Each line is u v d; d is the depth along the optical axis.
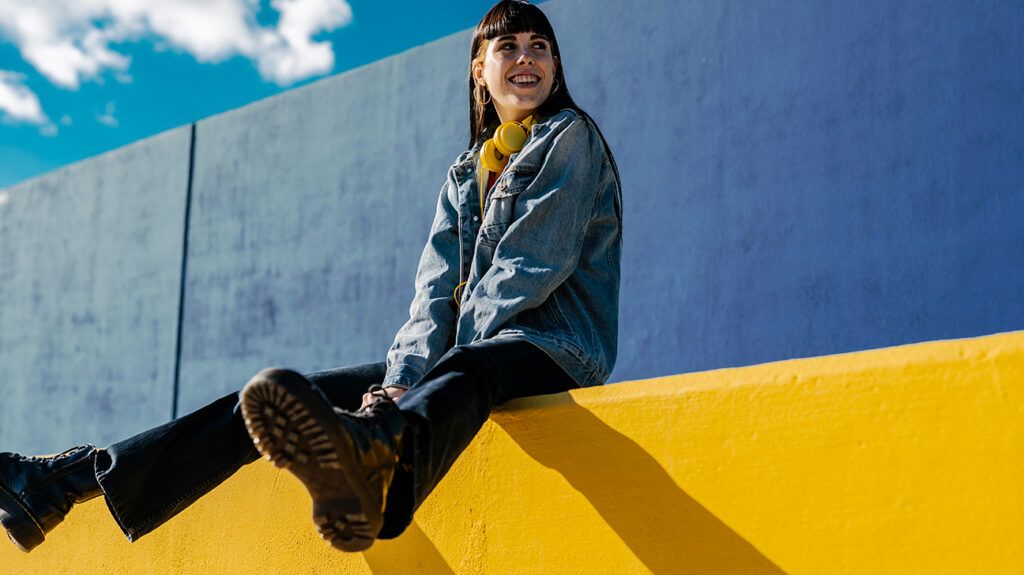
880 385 1.17
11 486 1.72
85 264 9.27
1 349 9.80
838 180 5.16
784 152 5.37
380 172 7.25
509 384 1.51
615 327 1.82
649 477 1.34
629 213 5.90
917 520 1.10
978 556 1.05
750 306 5.32
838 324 5.02
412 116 7.15
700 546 1.27
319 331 7.35
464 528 1.54
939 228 4.80
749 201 5.44
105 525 2.19
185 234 8.50
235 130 8.35
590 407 1.43
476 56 2.06
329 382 1.79
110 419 8.65
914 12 5.05
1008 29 4.75
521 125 1.92
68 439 8.93
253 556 1.86
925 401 1.13
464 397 1.38
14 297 9.82
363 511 1.12
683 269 5.60
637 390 1.39
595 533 1.37
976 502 1.06
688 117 5.77
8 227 10.12
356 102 7.53
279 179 7.93
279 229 7.82
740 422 1.27
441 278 1.86
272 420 1.09
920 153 4.91
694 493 1.29
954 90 4.86
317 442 1.09
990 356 1.09
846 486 1.16
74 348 9.14
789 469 1.21
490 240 1.76
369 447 1.17
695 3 5.87
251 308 7.85
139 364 8.55
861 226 5.04
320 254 7.48
